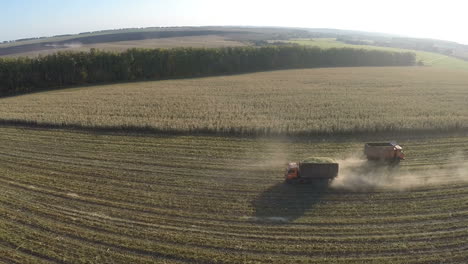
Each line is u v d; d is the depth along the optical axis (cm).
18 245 1694
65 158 2784
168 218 1928
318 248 1669
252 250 1659
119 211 2000
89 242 1722
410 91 5331
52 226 1847
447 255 1617
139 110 4072
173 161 2706
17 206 2048
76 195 2184
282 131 3262
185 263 1580
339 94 5056
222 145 3033
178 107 4225
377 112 3909
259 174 2477
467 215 1939
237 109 4103
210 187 2286
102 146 3036
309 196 2159
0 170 2559
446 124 3347
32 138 3259
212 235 1775
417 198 2125
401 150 2641
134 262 1583
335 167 2255
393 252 1642
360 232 1791
